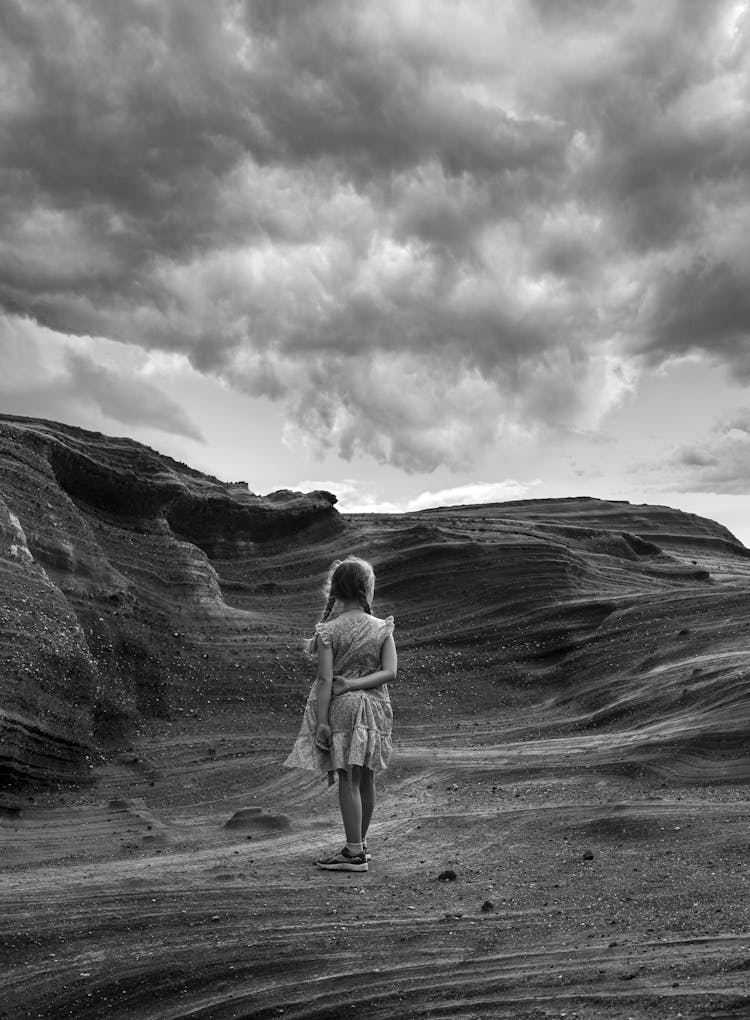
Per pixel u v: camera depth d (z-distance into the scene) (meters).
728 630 17.72
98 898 4.66
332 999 3.11
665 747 12.15
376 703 5.70
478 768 11.97
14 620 13.99
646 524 33.66
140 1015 3.10
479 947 3.64
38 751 12.25
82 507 20.23
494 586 22.30
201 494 22.86
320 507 24.33
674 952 3.30
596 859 5.92
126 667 16.61
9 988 3.35
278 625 20.08
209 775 12.38
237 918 4.20
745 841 6.09
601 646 19.06
